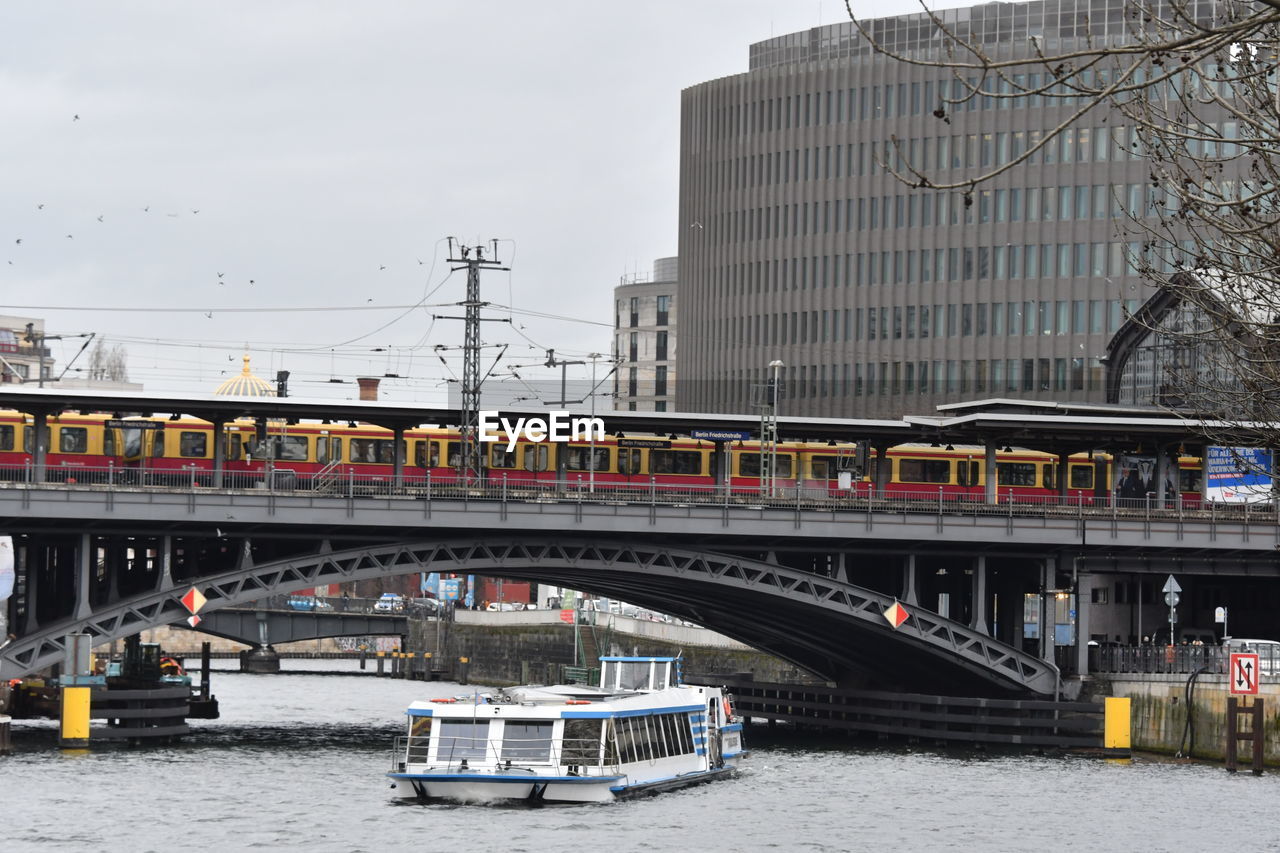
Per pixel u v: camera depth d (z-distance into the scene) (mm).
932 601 149125
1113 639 146000
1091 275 197250
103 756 104750
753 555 125562
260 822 81188
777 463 130000
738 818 85000
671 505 116312
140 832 78062
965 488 132375
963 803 91688
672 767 96812
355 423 122438
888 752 120500
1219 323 40594
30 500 105250
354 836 77750
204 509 108312
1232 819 86875
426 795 88688
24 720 130625
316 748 114812
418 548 113938
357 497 111000
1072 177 198125
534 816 84125
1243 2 33406
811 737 135000
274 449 120750
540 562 116062
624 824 82125
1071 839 80562
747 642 149625
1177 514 122125
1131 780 102062
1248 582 146625
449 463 123312
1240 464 50750
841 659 142375
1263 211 39062
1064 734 121562
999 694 130125
